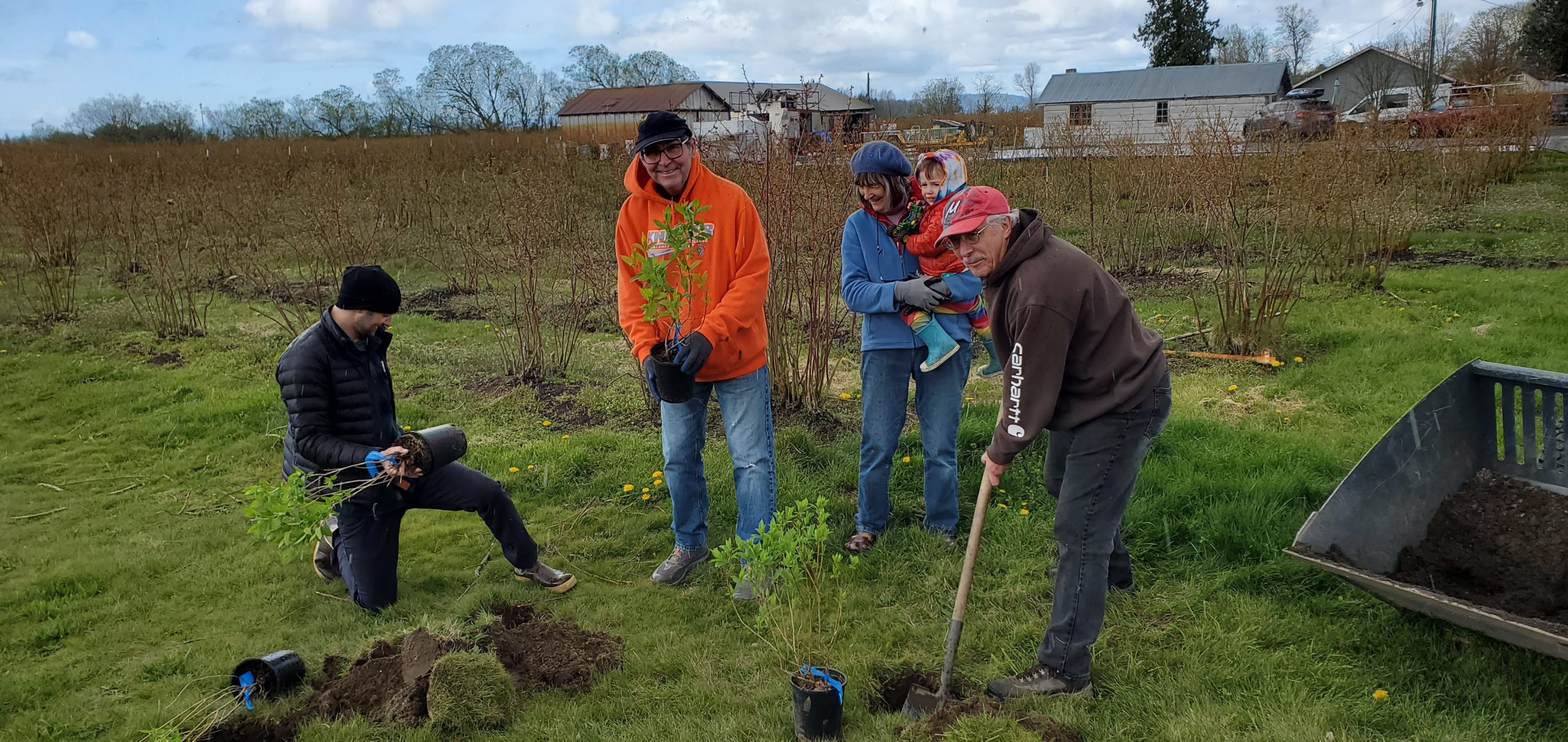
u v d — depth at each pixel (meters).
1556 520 3.43
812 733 2.85
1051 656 3.03
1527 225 11.96
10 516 5.04
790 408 6.16
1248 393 6.14
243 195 15.34
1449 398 3.69
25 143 30.16
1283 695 2.97
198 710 3.13
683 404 3.89
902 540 4.25
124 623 3.84
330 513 3.17
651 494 4.98
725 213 3.78
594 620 3.74
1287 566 3.72
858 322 8.40
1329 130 12.20
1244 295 7.86
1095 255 11.25
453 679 3.03
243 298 10.64
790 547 3.09
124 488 5.43
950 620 3.58
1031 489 4.66
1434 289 8.59
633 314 3.98
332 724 3.00
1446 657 3.11
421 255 12.24
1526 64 39.88
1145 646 3.34
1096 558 2.95
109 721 3.15
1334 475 4.57
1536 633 2.67
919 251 3.77
